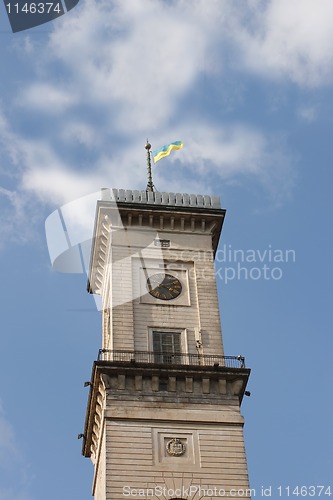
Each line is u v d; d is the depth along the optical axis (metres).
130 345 83.94
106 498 75.00
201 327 86.06
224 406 80.38
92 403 82.62
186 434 78.75
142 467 76.62
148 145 101.38
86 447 87.56
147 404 79.62
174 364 81.38
